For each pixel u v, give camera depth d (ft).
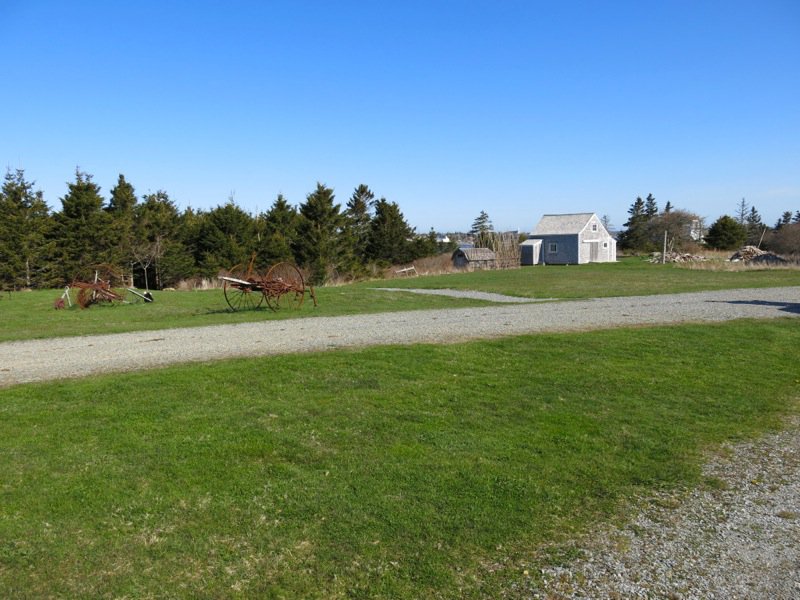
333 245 145.89
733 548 14.07
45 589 12.11
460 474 17.60
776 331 41.32
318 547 13.71
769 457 19.72
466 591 12.24
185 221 148.97
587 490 16.97
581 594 12.18
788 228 164.66
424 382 27.32
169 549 13.57
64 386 26.03
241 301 65.98
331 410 23.11
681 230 209.56
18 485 16.38
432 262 161.79
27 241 114.21
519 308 56.49
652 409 24.23
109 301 67.77
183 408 23.04
